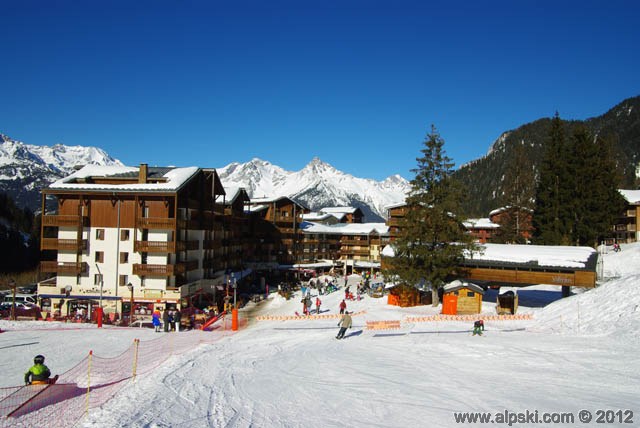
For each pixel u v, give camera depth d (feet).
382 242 355.97
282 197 315.17
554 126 251.39
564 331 99.91
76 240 172.86
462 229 155.94
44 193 172.96
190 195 195.11
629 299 102.83
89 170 191.52
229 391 53.72
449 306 137.90
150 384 57.06
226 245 238.89
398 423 42.34
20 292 209.97
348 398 50.60
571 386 55.01
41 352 89.56
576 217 230.07
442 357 74.13
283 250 309.83
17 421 46.24
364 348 84.07
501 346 82.74
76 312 162.50
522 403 48.06
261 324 137.39
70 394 57.57
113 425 41.68
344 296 198.90
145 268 169.68
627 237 291.99
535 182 305.53
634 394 51.37
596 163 231.71
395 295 164.25
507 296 133.18
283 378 60.23
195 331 122.93
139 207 175.32
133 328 128.26
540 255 148.25
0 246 284.82
